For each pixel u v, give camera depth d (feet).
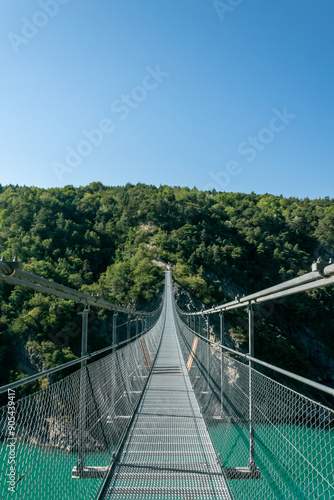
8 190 240.32
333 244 205.98
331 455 4.22
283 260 201.98
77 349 109.19
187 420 14.66
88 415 8.93
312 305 153.89
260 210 244.83
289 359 132.87
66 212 224.33
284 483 5.92
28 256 161.17
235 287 191.93
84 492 7.98
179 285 162.61
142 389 19.84
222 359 13.21
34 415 5.24
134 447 11.71
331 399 95.35
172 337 49.24
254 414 8.75
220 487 8.86
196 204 245.86
